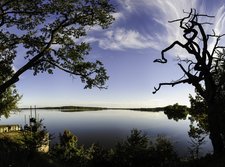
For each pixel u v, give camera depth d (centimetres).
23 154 1870
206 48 1962
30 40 2656
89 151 3681
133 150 2617
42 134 1981
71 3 2619
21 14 2688
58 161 2419
